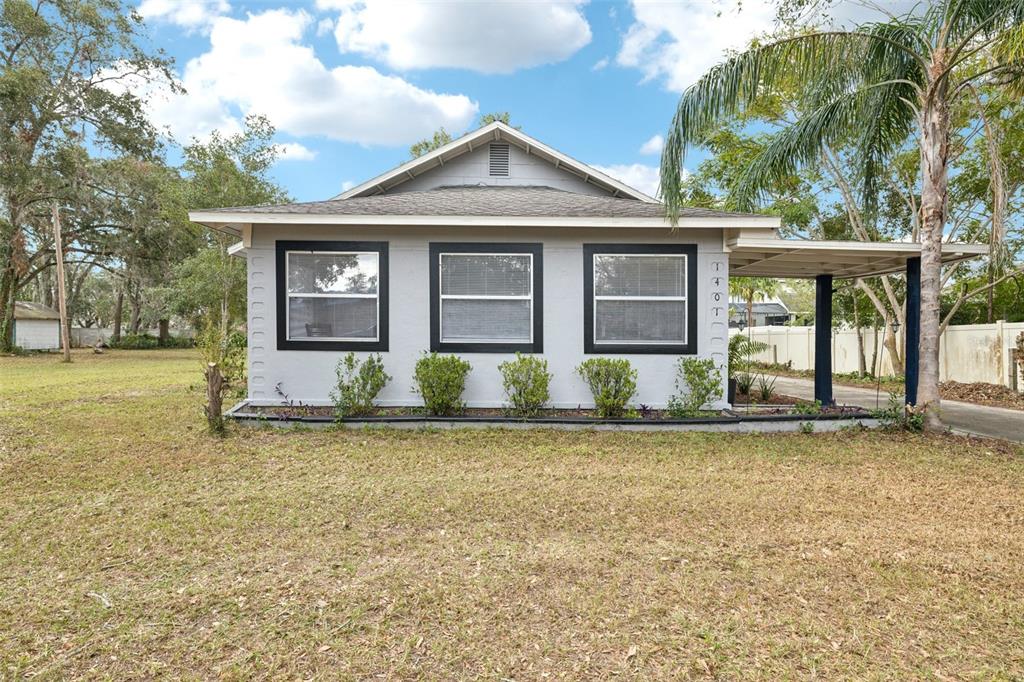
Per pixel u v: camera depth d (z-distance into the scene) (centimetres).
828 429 744
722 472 545
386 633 267
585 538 382
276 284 794
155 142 2719
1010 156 1123
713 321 798
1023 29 591
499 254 801
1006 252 978
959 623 279
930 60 729
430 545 370
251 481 505
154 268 2750
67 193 2342
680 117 748
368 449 622
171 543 371
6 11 2216
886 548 368
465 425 728
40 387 1173
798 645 259
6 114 2208
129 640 260
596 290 800
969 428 801
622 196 1076
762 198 889
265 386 798
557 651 254
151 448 613
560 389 802
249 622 276
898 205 1391
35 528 395
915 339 789
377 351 801
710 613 286
